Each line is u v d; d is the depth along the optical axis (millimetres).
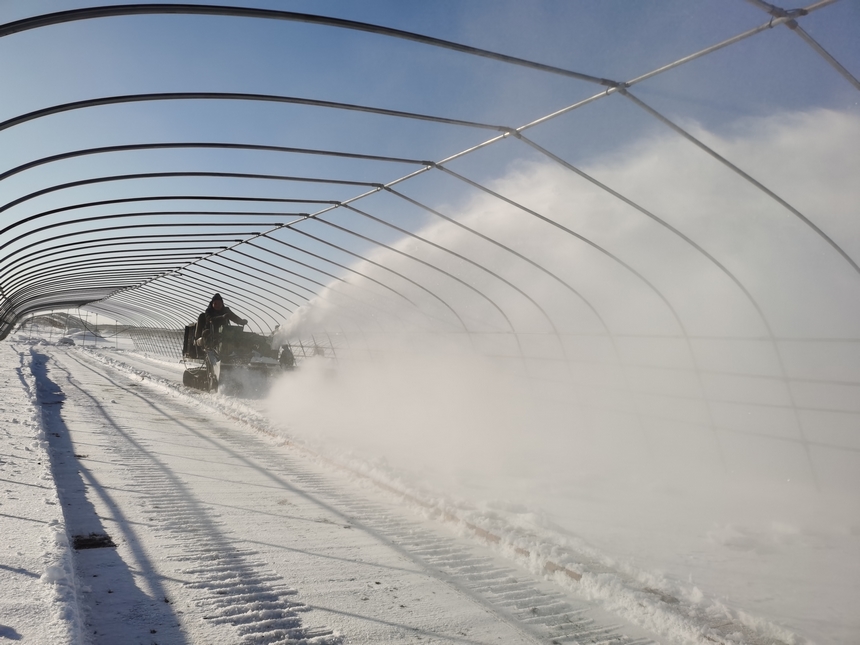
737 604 3652
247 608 3346
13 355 27375
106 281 23328
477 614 3439
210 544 4410
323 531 4914
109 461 7164
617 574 4020
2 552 3562
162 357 41188
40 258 15422
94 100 5457
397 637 3086
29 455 6586
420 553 4500
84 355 39531
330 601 3506
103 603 3285
